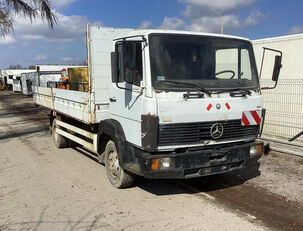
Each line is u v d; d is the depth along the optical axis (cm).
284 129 866
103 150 593
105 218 440
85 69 687
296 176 606
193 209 470
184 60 463
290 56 862
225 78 492
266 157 734
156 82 439
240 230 405
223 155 482
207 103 459
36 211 464
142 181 589
